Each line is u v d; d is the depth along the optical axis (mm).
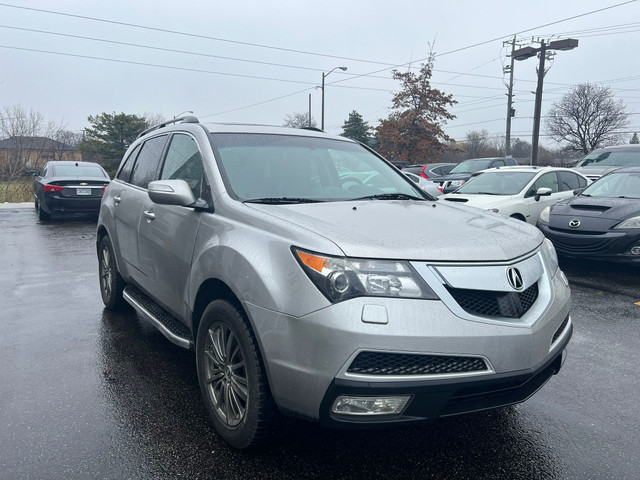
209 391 3072
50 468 2691
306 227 2676
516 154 83188
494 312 2527
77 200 13570
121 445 2924
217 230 3078
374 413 2377
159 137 4594
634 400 3562
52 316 5352
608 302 6121
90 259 8695
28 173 16859
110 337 4711
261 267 2623
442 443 2986
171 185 3285
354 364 2336
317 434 3066
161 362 4141
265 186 3436
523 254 2797
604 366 4172
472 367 2428
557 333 2893
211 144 3637
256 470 2693
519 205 9469
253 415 2664
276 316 2500
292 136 4117
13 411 3303
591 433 3109
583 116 69250
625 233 7230
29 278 7223
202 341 3115
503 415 3332
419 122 40938
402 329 2326
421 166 21891
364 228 2729
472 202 9477
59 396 3523
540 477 2666
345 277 2393
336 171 3941
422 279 2434
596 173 13805
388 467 2742
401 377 2340
